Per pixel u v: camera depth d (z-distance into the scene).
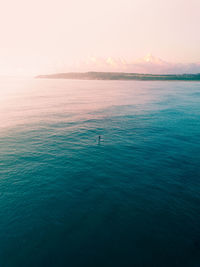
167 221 15.46
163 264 11.91
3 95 116.19
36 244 13.25
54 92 141.50
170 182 21.30
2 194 18.69
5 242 13.40
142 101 91.38
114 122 49.22
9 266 11.79
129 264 11.90
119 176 22.50
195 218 15.80
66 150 30.20
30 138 35.91
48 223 15.14
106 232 14.32
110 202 17.81
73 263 11.95
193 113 61.25
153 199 18.28
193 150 30.67
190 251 12.79
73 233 14.21
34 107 72.88
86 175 22.62
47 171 23.44
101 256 12.43
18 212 16.28
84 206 17.22
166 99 98.81
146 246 13.17
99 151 29.94
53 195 18.75
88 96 114.88
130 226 14.91
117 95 120.19
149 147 31.77
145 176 22.58
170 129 42.59
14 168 24.05
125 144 33.06
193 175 22.97
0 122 47.88
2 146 31.56
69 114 59.94
